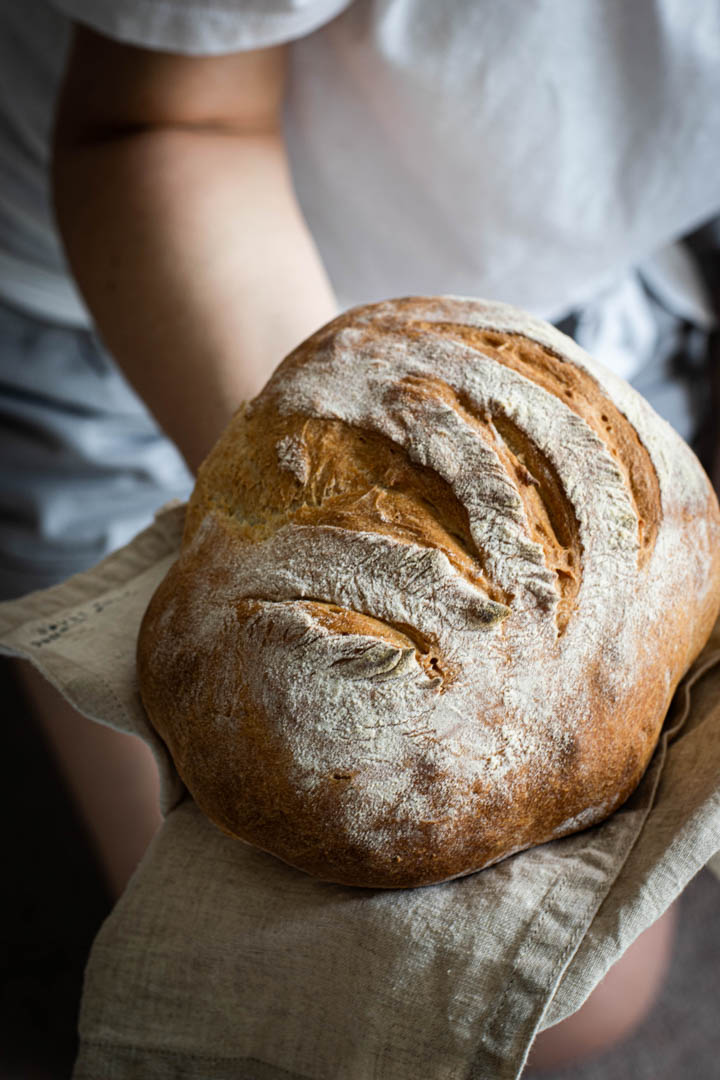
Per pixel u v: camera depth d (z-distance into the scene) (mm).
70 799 1099
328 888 609
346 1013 579
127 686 649
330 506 618
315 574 600
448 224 938
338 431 630
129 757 950
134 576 726
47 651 667
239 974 602
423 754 582
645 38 818
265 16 762
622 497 617
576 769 598
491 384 629
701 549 645
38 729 1195
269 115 867
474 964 569
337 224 985
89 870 1087
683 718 642
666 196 917
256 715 591
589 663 600
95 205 817
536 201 906
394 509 611
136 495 1150
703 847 581
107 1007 617
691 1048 1065
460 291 1027
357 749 582
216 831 639
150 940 616
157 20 756
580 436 622
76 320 1063
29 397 1087
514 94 844
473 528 600
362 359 647
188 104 825
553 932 571
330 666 584
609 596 607
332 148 912
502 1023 560
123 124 836
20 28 903
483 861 598
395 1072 567
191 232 790
